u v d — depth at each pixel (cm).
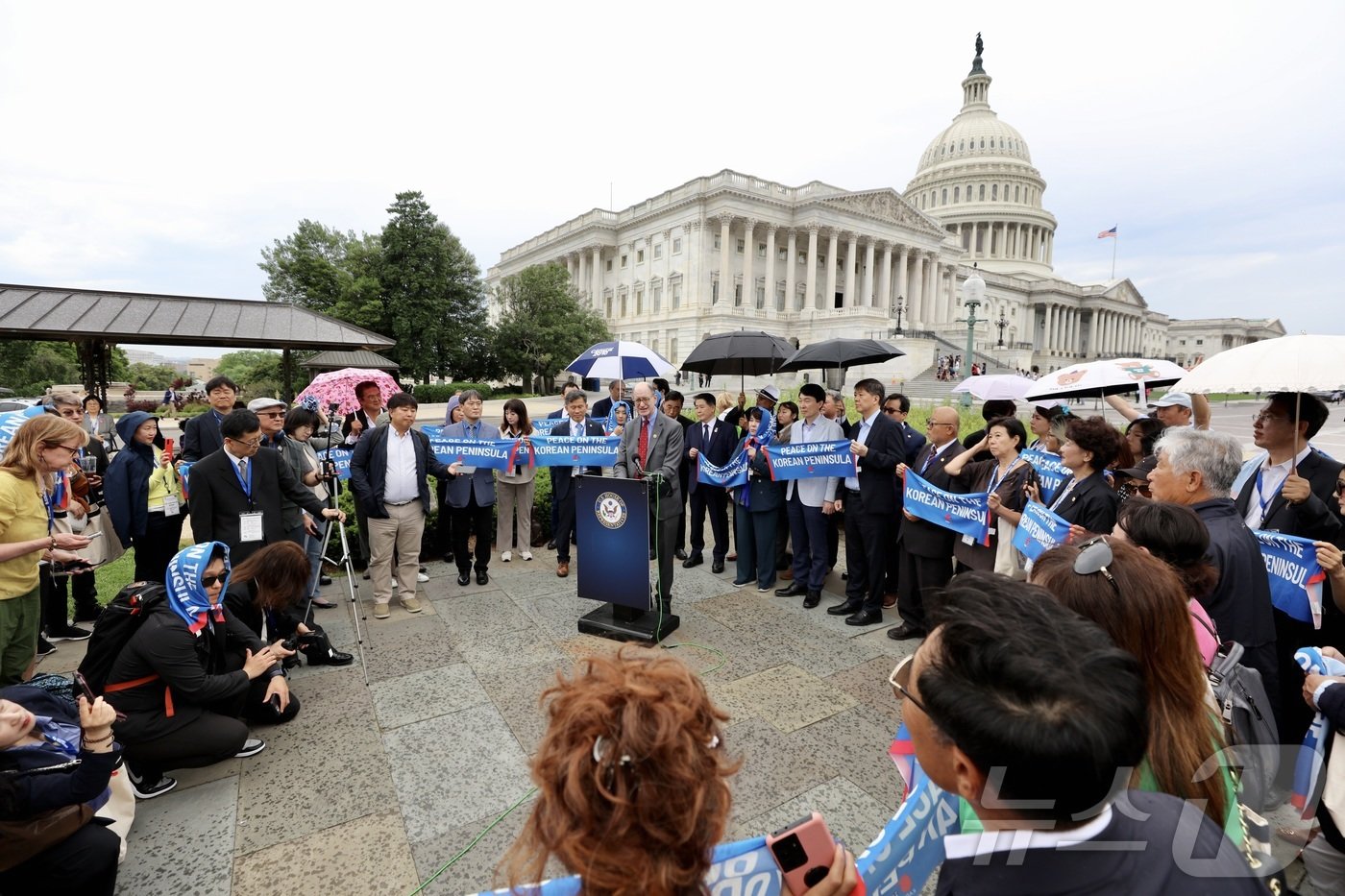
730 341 756
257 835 272
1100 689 81
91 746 208
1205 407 529
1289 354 271
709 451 666
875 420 510
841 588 612
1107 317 9188
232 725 311
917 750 106
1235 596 244
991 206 8488
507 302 4981
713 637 483
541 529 791
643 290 6675
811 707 376
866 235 6369
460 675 418
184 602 304
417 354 4025
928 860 137
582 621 490
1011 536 409
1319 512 323
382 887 244
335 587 615
